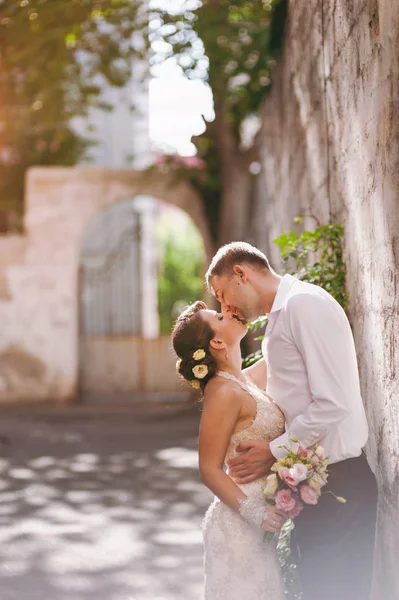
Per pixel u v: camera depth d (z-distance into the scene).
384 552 3.24
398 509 3.03
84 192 15.20
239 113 12.60
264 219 11.02
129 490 7.44
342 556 3.21
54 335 15.10
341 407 3.11
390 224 3.21
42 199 15.16
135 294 20.62
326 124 5.06
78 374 15.59
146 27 10.98
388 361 3.27
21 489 7.59
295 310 3.20
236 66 11.45
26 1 10.08
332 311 3.19
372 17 3.41
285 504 3.03
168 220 24.41
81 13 10.51
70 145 17.31
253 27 10.95
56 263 15.16
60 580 4.91
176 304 20.94
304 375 3.24
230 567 3.17
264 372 3.79
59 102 12.74
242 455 3.22
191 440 10.40
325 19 4.84
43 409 14.23
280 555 3.69
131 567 5.14
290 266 6.08
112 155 21.42
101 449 9.91
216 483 3.15
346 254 4.52
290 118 7.40
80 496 7.23
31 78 12.10
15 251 15.12
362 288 3.94
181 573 5.00
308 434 3.13
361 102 3.76
